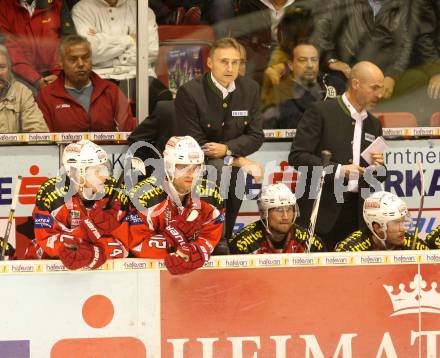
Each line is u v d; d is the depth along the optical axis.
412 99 24.78
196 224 18.09
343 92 24.50
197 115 21.81
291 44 24.14
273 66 24.17
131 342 18.02
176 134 22.12
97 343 17.94
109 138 23.61
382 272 18.34
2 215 23.58
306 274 18.20
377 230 19.70
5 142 23.36
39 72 23.25
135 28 23.22
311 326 18.28
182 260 17.55
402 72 24.75
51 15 23.02
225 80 21.69
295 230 20.61
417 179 24.81
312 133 22.78
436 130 24.83
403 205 19.64
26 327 17.78
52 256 18.06
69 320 17.84
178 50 23.52
